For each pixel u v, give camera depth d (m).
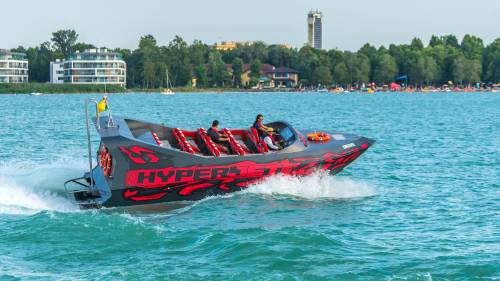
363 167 36.84
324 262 19.17
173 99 186.88
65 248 20.27
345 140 29.28
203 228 22.72
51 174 29.48
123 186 24.66
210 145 27.05
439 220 24.34
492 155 42.06
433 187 30.75
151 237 21.33
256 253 19.72
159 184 25.08
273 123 29.72
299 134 28.67
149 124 27.78
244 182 26.77
